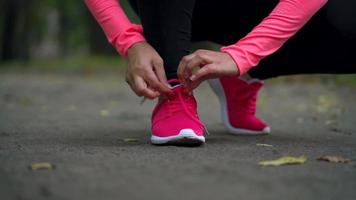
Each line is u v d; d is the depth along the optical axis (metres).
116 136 2.91
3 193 1.63
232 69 2.23
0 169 1.92
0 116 4.11
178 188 1.67
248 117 2.96
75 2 22.25
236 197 1.59
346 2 2.44
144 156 2.18
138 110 4.81
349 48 2.56
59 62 16.55
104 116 4.23
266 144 2.58
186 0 2.35
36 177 1.80
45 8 23.53
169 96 2.41
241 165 2.00
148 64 2.29
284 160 2.05
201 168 1.93
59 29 26.59
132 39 2.36
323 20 2.53
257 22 2.69
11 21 18.52
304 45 2.63
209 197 1.59
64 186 1.69
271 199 1.57
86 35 24.69
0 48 19.92
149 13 2.34
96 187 1.68
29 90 7.43
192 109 2.44
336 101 5.26
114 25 2.39
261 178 1.79
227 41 2.84
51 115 4.26
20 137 2.85
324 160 2.14
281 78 8.71
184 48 2.40
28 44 19.58
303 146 2.55
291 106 5.11
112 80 9.91
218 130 3.26
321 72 2.74
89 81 9.58
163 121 2.45
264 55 2.29
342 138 2.88
